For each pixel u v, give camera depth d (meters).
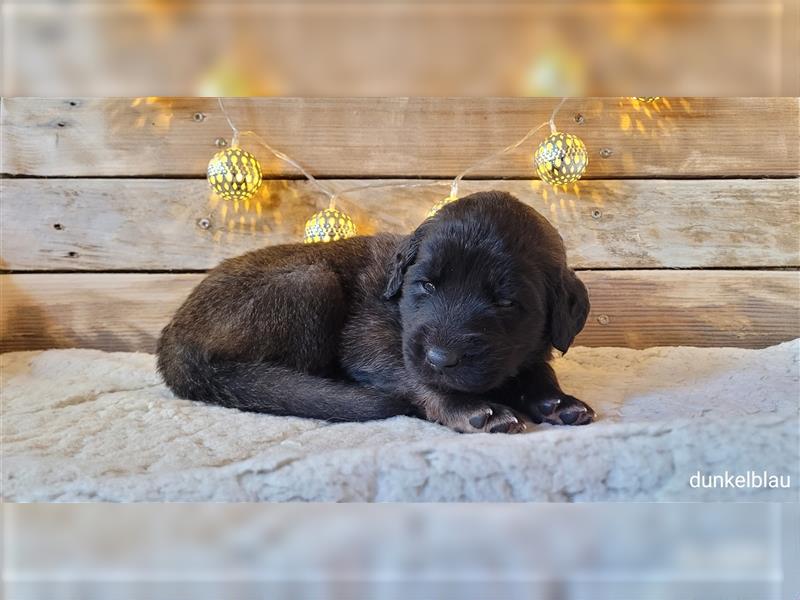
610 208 0.55
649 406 0.38
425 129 0.54
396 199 0.55
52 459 0.29
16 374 0.48
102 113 0.54
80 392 0.43
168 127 0.54
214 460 0.30
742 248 0.55
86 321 0.55
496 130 0.54
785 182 0.54
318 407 0.37
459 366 0.32
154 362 0.50
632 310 0.55
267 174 0.55
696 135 0.54
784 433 0.27
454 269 0.34
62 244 0.54
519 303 0.34
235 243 0.55
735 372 0.44
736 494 0.25
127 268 0.55
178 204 0.54
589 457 0.26
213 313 0.41
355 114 0.54
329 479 0.26
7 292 0.54
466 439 0.29
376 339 0.40
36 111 0.53
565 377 0.45
